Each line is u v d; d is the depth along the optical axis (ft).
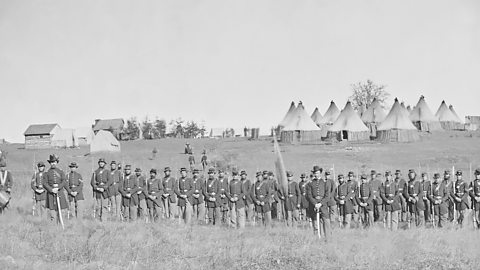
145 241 48.80
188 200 69.82
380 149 199.21
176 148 234.38
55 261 41.14
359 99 368.07
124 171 71.10
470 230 60.95
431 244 49.85
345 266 42.32
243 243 49.37
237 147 223.10
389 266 42.50
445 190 70.79
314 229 57.77
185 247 47.19
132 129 381.60
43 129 282.77
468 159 170.19
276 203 77.00
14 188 96.58
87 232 52.37
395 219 68.08
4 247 44.19
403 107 259.19
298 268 41.73
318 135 254.27
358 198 70.13
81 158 193.77
